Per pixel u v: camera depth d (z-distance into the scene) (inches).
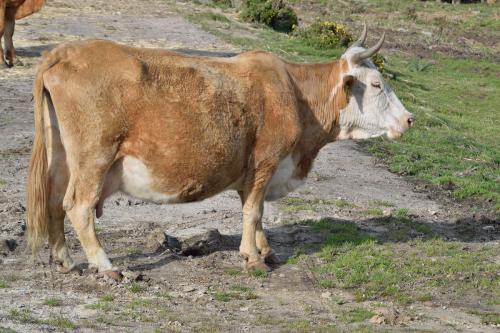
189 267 496.7
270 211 627.2
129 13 1609.3
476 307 462.3
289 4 2373.3
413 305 459.5
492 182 786.2
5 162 713.6
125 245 528.7
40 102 442.6
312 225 592.1
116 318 405.4
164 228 571.2
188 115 454.9
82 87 439.2
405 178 781.3
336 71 521.0
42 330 378.9
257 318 418.9
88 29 1384.1
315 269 504.1
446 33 2194.9
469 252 556.4
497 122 1240.8
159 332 388.5
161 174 458.0
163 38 1371.8
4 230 536.4
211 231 533.3
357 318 428.1
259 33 1578.5
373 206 666.2
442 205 696.4
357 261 514.6
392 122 526.0
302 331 401.7
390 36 2062.0
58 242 464.8
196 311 424.8
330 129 524.4
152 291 451.5
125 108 444.8
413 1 2650.1
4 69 1054.4
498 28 2347.4
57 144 453.7
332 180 741.3
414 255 542.0
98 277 459.5
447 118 1180.5
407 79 1499.8
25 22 1380.4
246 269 494.0
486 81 1617.9
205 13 1704.0
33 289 443.2
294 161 512.1
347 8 2385.6
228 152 469.1
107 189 457.4
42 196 445.7
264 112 481.4
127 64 446.6
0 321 386.3
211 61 474.6
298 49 1441.9
